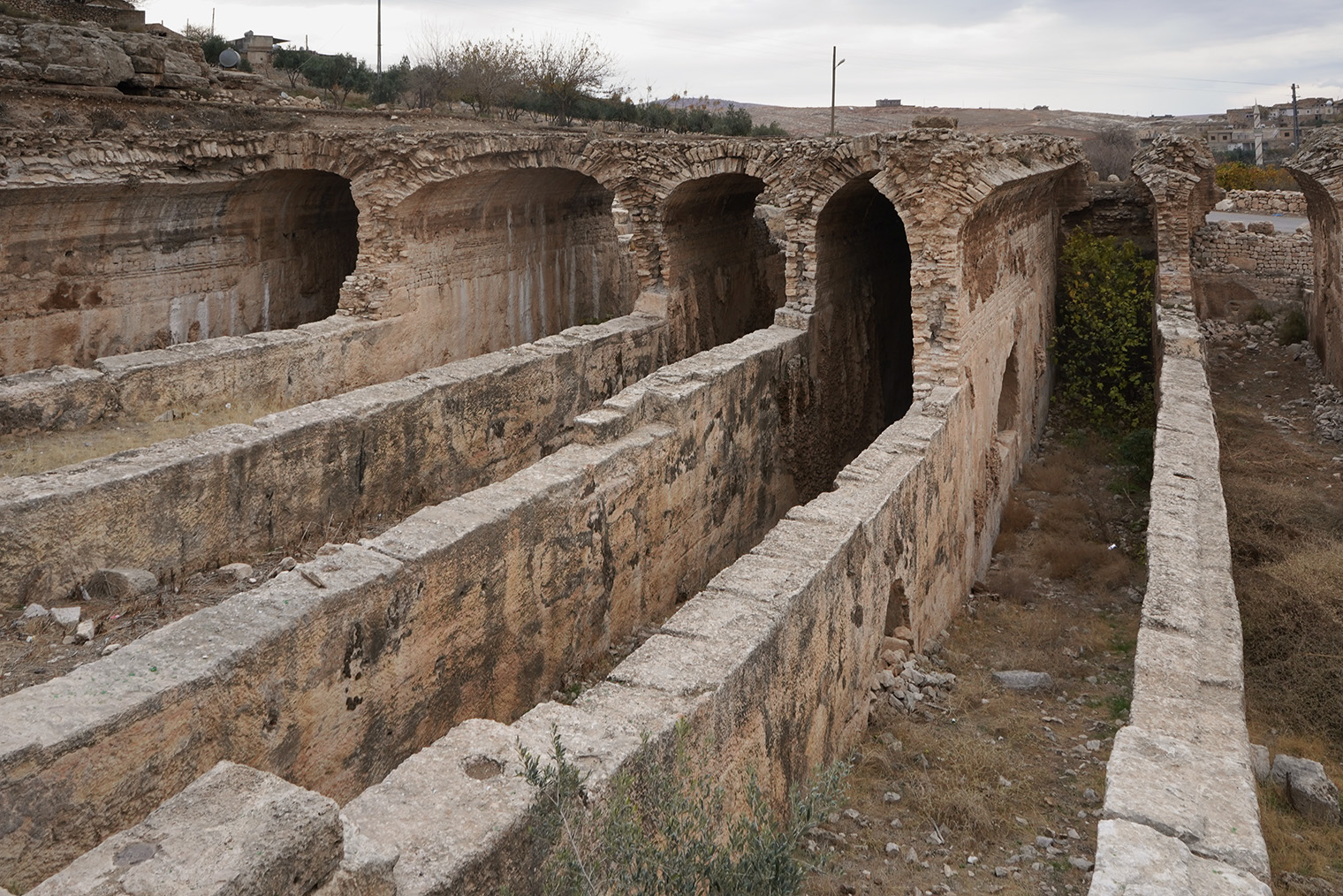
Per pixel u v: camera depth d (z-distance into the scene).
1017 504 15.99
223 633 6.46
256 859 3.76
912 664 10.38
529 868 4.88
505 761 5.28
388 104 34.81
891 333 19.91
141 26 23.81
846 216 16.81
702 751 6.17
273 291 18.62
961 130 15.45
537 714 5.89
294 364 14.57
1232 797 5.70
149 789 5.73
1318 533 12.06
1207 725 6.61
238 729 6.30
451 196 17.62
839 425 17.23
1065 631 12.11
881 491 9.84
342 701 7.14
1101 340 19.84
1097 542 14.84
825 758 8.41
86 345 15.26
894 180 13.38
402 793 4.96
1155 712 6.76
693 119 37.97
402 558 7.68
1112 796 5.64
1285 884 7.12
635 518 10.87
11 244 14.00
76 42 19.31
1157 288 19.17
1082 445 18.77
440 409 12.83
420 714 7.93
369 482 11.97
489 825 4.72
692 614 7.30
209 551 10.17
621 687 6.34
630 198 17.44
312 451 11.16
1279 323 22.56
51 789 5.22
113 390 12.25
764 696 7.09
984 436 14.77
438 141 16.39
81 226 14.91
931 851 7.71
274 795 4.12
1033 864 7.56
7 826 5.03
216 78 24.22
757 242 22.20
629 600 10.91
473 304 18.92
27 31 19.03
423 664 7.91
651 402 11.66
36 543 8.70
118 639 8.57
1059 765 9.01
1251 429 17.47
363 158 16.36
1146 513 15.59
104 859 3.76
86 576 9.09
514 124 30.34
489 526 8.48
